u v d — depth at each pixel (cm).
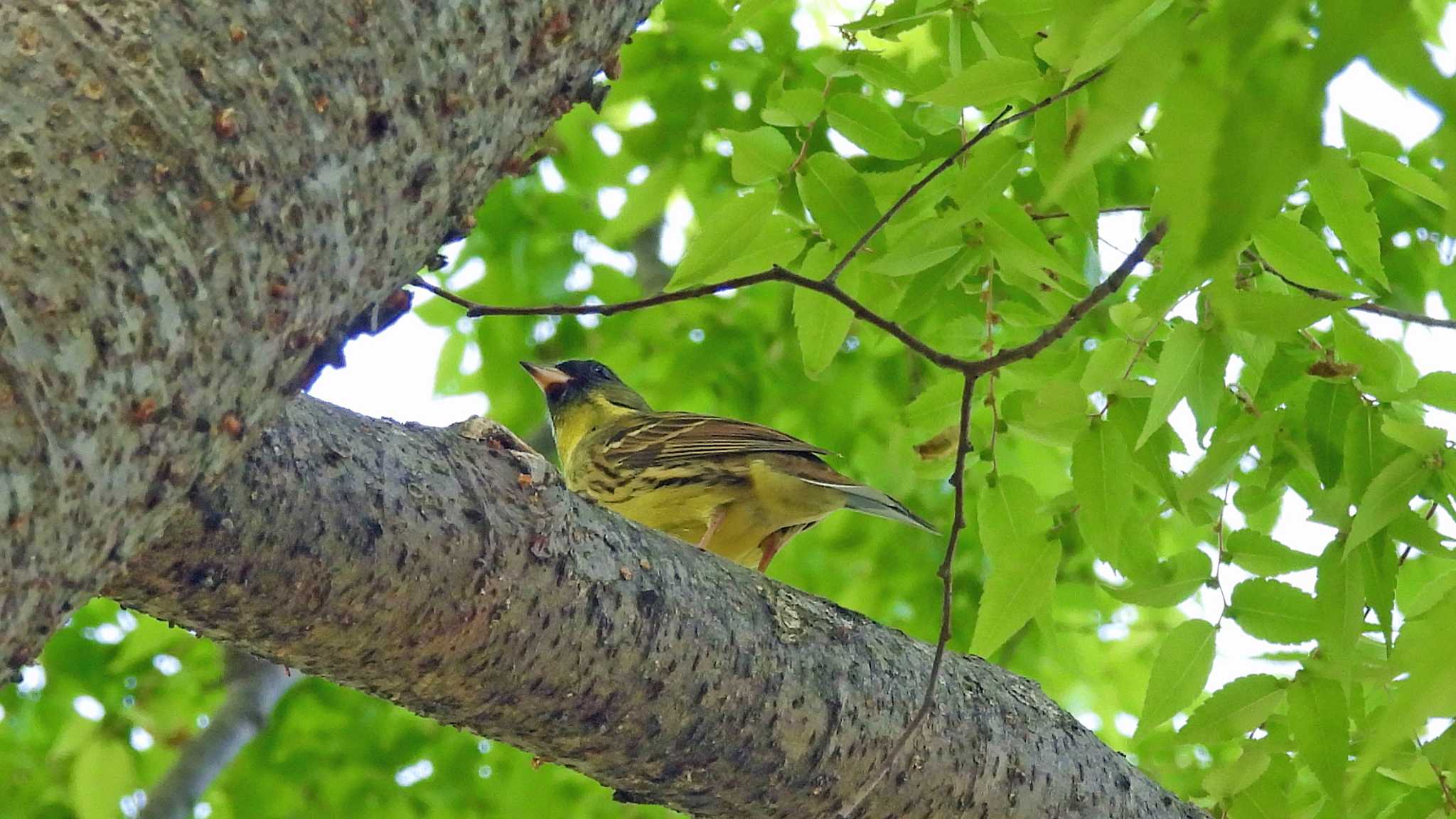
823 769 762
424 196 496
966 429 768
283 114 436
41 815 1773
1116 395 907
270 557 607
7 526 361
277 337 446
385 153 471
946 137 1152
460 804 1894
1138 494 1302
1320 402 930
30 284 371
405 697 694
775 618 771
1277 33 392
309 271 450
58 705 1831
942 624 750
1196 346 853
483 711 701
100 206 389
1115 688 1998
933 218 972
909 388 1905
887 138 1002
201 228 411
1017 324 1121
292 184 438
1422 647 588
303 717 1952
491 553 666
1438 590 876
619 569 717
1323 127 378
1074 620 1936
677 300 783
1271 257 856
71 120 391
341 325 490
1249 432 922
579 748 729
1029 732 833
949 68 982
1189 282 697
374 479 641
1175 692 919
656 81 1557
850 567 2086
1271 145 381
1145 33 403
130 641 1761
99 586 418
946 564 759
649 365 1998
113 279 388
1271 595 918
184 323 407
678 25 1539
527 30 518
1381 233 1117
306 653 656
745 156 964
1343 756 898
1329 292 895
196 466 434
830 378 1977
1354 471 892
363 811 1859
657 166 1532
